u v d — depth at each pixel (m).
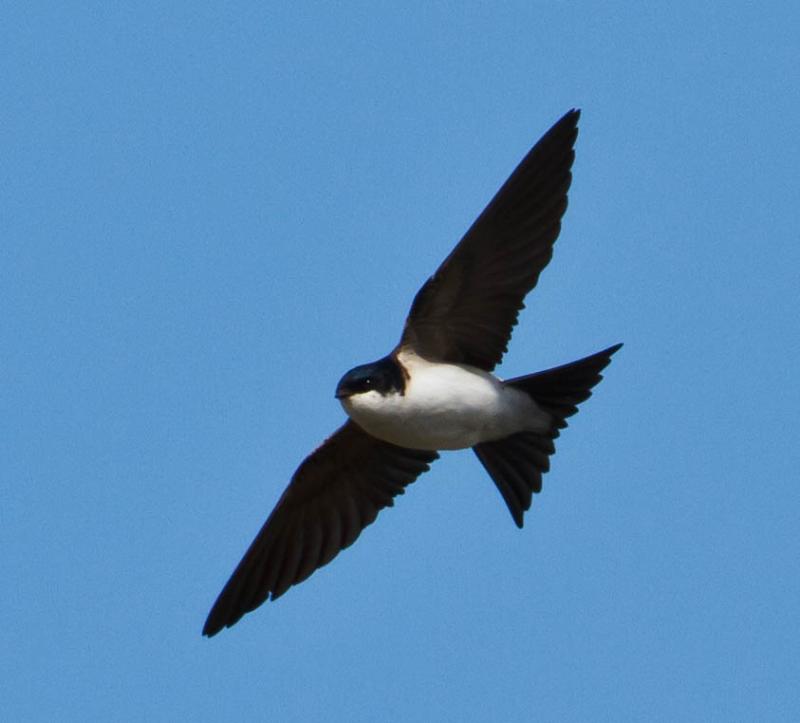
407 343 14.61
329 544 16.25
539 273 14.45
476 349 14.68
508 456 14.82
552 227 14.44
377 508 16.22
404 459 16.02
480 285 14.44
